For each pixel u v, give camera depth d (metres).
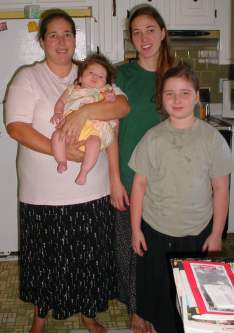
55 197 1.71
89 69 1.64
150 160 1.54
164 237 1.59
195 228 1.56
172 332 1.67
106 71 1.66
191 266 0.98
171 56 1.75
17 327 2.08
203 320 0.80
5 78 2.54
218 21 3.24
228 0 3.21
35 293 1.85
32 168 1.70
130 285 1.93
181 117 1.48
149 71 1.76
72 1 3.09
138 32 1.72
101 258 1.84
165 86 1.50
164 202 1.54
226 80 3.34
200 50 3.45
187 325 0.80
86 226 1.77
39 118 1.66
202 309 0.82
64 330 2.04
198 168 1.49
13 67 2.53
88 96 1.61
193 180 1.49
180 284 0.91
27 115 1.63
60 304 1.85
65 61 1.68
